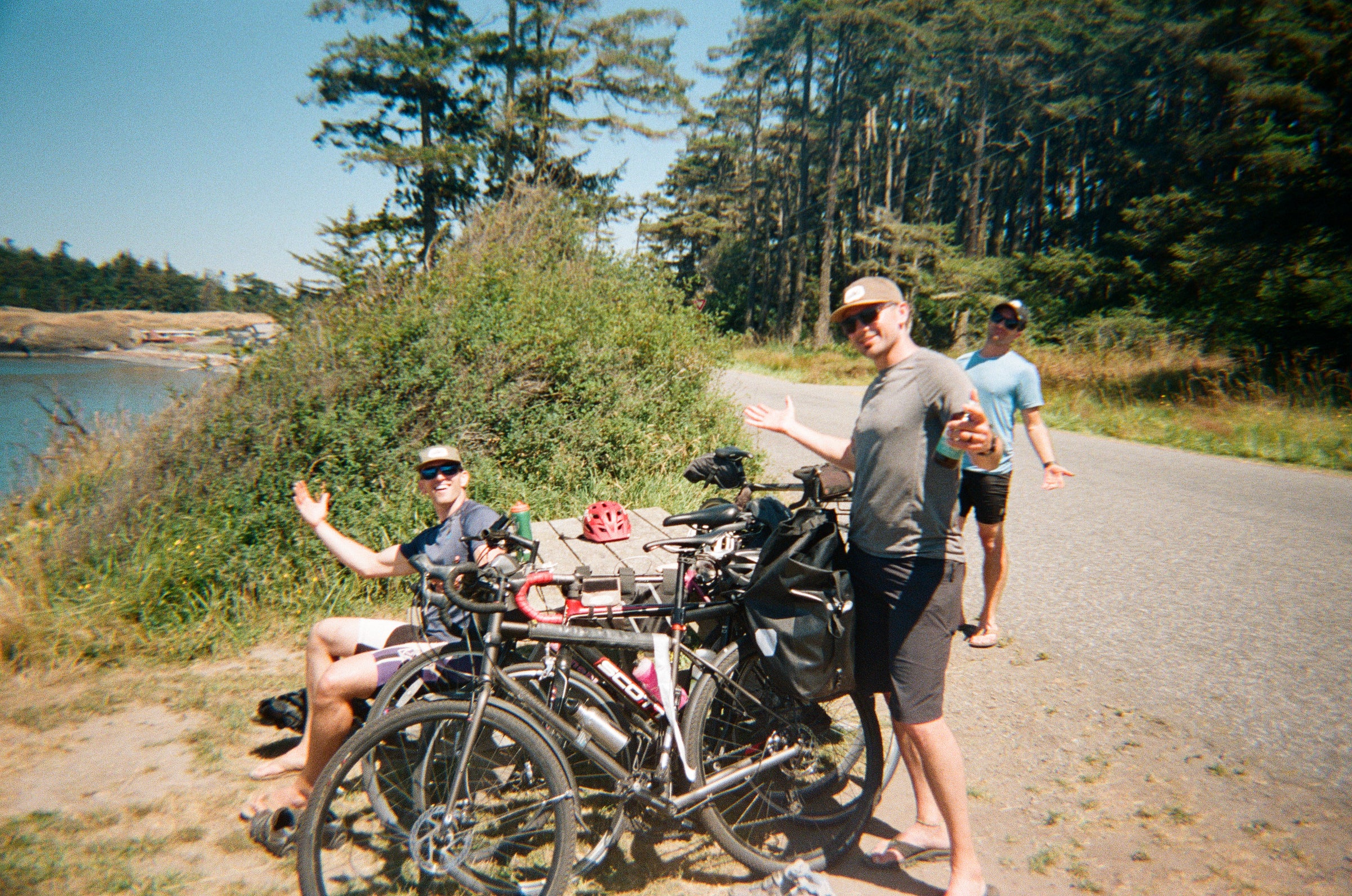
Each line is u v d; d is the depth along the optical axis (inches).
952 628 103.1
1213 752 139.3
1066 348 853.2
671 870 113.0
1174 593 217.6
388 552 133.3
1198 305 924.0
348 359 247.9
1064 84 1891.0
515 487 257.3
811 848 116.8
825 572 103.1
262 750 143.5
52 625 179.5
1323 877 107.8
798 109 2357.3
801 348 1729.8
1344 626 192.1
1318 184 693.9
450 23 1376.7
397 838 113.4
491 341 279.1
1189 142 1425.9
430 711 101.7
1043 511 311.6
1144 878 108.8
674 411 318.0
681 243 2605.8
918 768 116.6
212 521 208.7
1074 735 146.2
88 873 110.0
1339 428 464.4
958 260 1628.9
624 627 119.4
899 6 1806.1
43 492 228.8
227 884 109.2
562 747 124.9
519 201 391.5
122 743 145.0
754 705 114.5
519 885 104.7
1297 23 738.8
